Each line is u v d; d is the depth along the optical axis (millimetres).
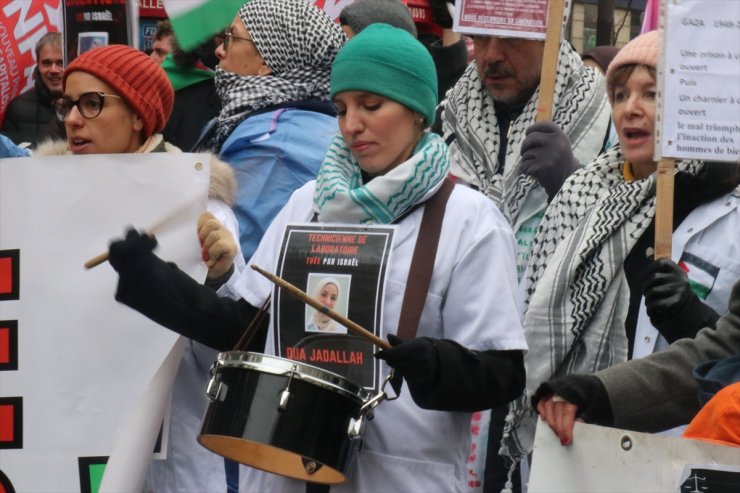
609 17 11633
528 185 7812
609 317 6941
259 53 8359
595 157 8219
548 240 7340
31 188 6754
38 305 6711
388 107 6109
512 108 8305
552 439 5383
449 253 5961
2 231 6770
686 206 6844
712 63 6148
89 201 6715
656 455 5117
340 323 5645
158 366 6609
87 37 8711
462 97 8461
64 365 6664
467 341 5844
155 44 9781
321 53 8297
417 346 5555
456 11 8031
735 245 6730
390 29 6215
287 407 5680
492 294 5887
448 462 5922
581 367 6957
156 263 6094
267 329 6258
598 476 5246
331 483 5840
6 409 6691
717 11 6148
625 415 5578
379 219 6027
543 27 7949
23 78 10328
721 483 4996
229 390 5777
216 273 6562
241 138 7977
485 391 5727
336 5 10016
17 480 6656
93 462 6609
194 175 6676
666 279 6246
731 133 6148
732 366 5457
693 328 6203
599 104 8328
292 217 6324
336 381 5707
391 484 5871
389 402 5906
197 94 9320
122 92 6887
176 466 6777
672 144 6160
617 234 7031
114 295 6473
